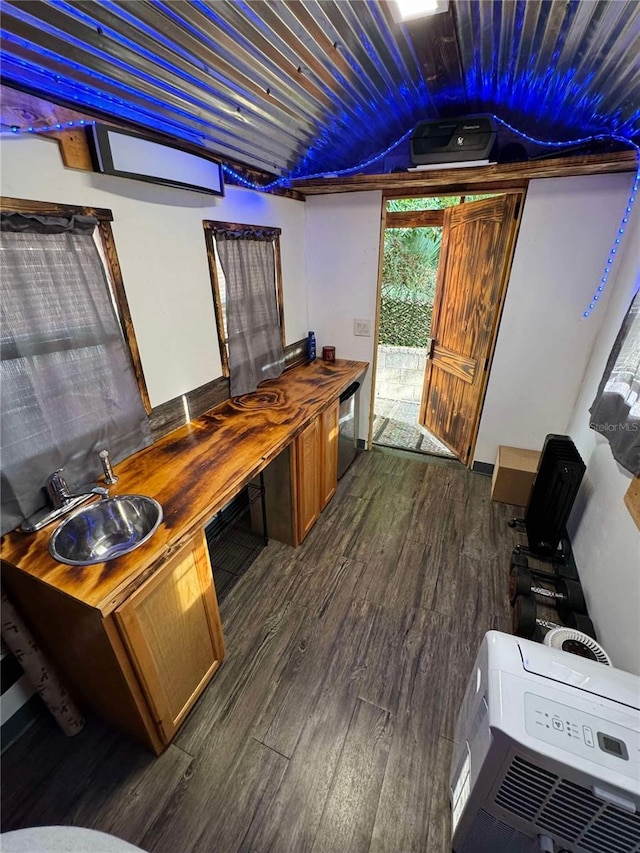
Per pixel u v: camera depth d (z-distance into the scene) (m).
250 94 1.50
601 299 2.50
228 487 1.59
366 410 3.54
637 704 0.88
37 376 1.34
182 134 1.70
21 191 1.23
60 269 1.37
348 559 2.39
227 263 2.22
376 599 2.11
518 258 2.59
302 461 2.26
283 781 1.38
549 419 2.93
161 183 1.65
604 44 1.28
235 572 2.29
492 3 1.13
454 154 2.12
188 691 1.52
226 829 1.27
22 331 1.28
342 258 3.06
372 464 3.48
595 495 2.12
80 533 1.44
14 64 1.05
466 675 1.72
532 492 2.40
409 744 1.48
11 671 1.44
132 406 1.76
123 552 1.24
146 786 1.36
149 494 1.54
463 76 1.68
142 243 1.70
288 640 1.88
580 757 0.80
